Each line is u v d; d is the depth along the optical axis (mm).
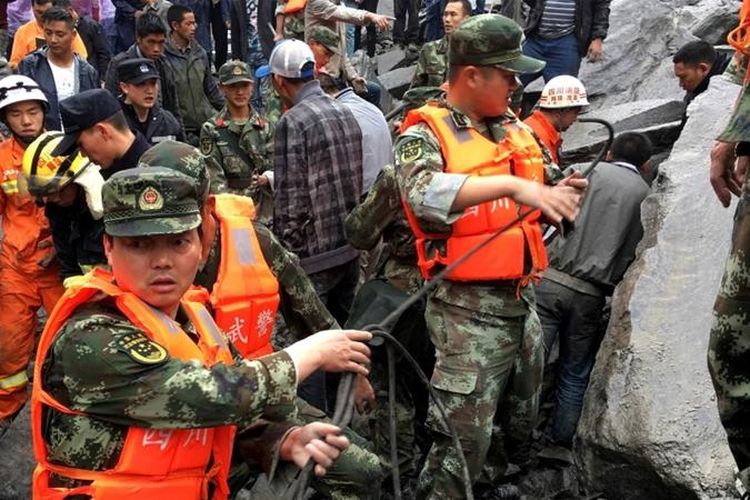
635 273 4926
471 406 3781
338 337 2521
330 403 5277
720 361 2748
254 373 2316
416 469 4938
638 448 4191
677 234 5000
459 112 3670
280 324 6199
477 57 3572
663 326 4602
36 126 5078
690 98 6910
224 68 6645
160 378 2211
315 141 5137
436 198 3268
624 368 4512
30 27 8344
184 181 2311
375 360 4559
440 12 11125
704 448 4066
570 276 5070
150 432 2289
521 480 4957
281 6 9492
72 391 2244
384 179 4297
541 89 8695
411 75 10930
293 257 3549
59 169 3984
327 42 6629
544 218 3852
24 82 5098
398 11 11883
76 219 4090
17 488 4820
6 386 5359
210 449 2402
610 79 8750
